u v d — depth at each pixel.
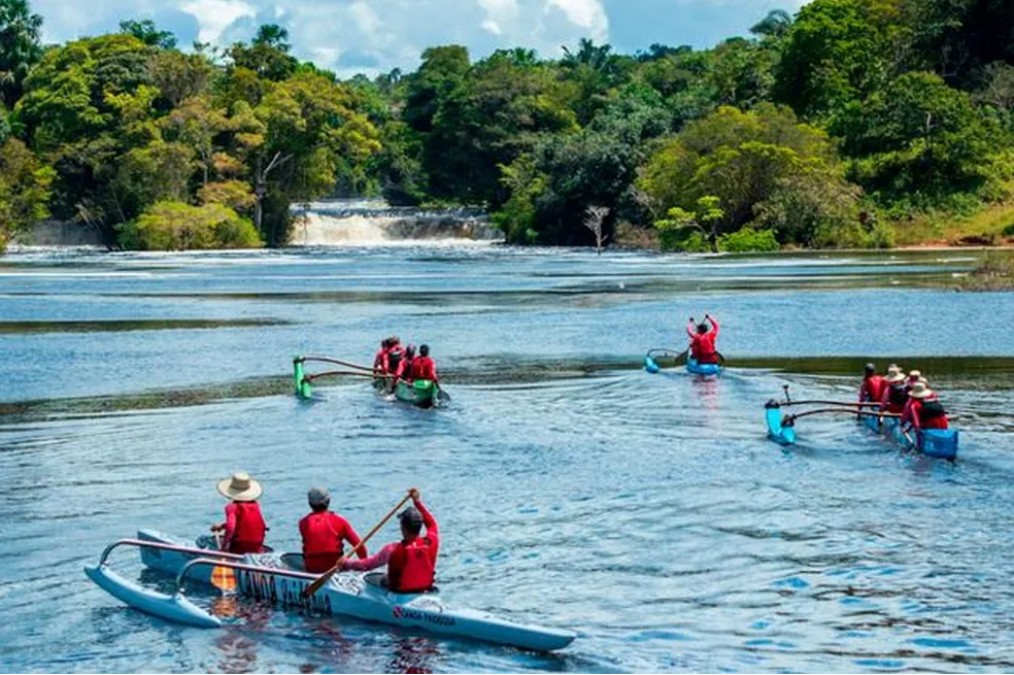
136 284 77.19
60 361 40.69
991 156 118.88
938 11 137.00
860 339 44.00
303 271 90.94
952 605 15.87
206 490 22.39
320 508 16.25
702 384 34.06
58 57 144.38
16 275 87.00
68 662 14.43
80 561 18.19
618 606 16.06
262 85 145.62
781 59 141.00
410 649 14.60
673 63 191.75
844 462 24.03
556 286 72.56
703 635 15.03
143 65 143.38
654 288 69.25
